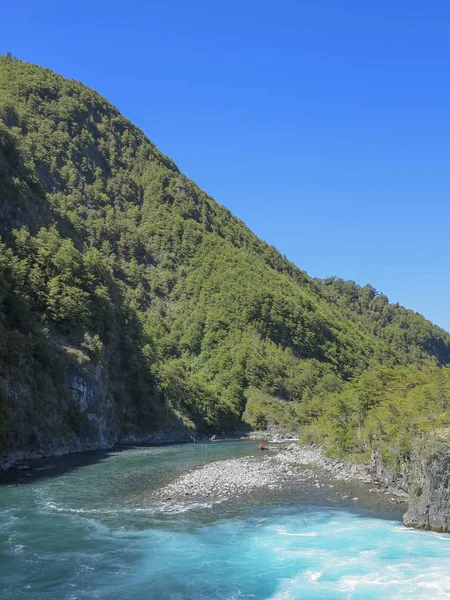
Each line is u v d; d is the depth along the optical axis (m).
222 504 54.09
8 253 109.75
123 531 44.72
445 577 34.59
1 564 37.03
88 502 54.97
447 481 45.16
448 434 49.31
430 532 44.41
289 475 70.00
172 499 56.34
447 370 82.75
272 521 47.78
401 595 32.00
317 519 48.53
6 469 76.44
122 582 34.28
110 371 134.38
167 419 147.50
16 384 88.38
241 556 38.81
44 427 94.25
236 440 152.62
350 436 79.75
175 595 32.41
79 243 160.00
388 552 39.38
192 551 39.88
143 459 91.56
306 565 37.03
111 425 123.38
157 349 179.75
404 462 59.88
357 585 33.59
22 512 50.62
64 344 111.62
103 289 137.62
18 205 132.25
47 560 37.84
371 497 57.06
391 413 68.88
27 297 106.50
